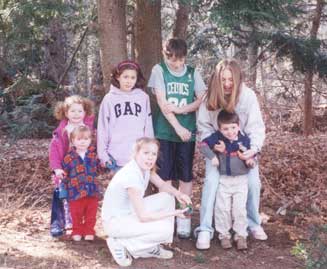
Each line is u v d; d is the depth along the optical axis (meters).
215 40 8.70
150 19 5.38
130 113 4.41
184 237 4.62
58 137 4.40
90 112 4.53
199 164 7.65
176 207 4.66
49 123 9.62
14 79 10.16
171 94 4.46
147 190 4.97
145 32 5.40
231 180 4.31
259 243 4.55
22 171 7.50
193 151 4.68
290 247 4.48
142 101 4.47
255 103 4.38
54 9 7.09
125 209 4.09
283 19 5.11
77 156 4.36
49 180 7.07
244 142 4.29
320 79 9.77
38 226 4.91
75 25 8.18
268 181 6.99
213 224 4.85
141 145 3.99
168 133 4.56
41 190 6.35
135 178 3.98
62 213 4.61
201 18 5.62
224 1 4.80
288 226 5.04
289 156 8.58
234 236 4.56
